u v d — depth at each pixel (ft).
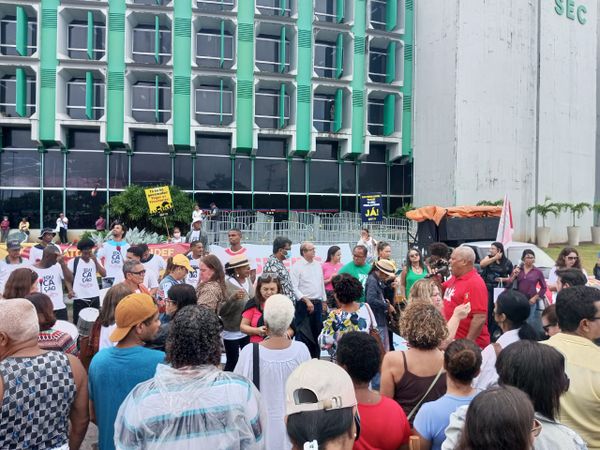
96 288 25.04
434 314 10.32
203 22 80.33
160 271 25.34
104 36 77.82
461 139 80.48
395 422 8.11
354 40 84.94
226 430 6.92
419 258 24.82
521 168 85.35
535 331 11.59
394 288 20.79
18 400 7.77
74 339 13.28
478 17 81.61
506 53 84.02
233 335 17.29
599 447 8.30
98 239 42.83
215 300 16.92
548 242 84.33
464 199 80.48
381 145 90.53
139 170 79.66
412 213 53.67
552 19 89.04
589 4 95.50
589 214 95.45
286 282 20.47
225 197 82.94
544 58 87.71
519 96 85.30
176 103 77.92
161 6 76.54
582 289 9.68
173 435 6.73
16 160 76.59
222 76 79.56
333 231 49.75
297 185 86.02
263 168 84.79
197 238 43.32
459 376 8.38
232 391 7.21
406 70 89.25
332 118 87.45
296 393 5.93
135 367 9.25
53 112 74.28
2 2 72.54
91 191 78.07
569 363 8.79
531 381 6.91
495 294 21.48
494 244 26.53
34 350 8.43
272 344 10.97
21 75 73.82
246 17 80.12
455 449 5.85
